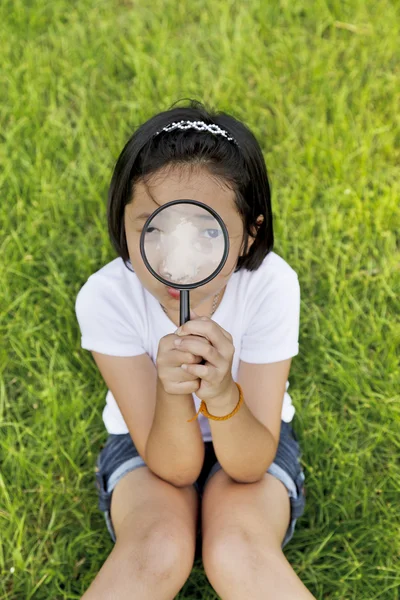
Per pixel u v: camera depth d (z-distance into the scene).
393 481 2.49
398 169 3.27
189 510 2.04
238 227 1.84
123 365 2.08
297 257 2.98
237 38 3.71
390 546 2.35
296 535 2.39
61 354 2.78
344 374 2.66
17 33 3.79
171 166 1.79
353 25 3.81
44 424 2.61
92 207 3.17
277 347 2.07
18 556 2.30
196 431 1.92
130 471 2.11
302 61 3.66
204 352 1.61
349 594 2.29
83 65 3.64
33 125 3.41
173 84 3.52
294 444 2.24
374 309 2.88
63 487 2.50
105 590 1.79
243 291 2.06
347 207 3.16
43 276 2.99
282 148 3.32
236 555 1.83
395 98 3.50
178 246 1.61
